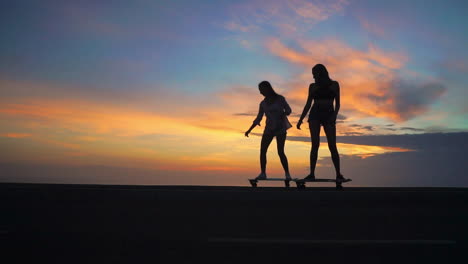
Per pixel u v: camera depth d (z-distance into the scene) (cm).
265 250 264
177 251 259
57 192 476
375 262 242
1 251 255
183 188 599
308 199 474
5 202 450
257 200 471
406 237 304
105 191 475
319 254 257
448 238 302
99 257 244
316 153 682
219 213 397
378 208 435
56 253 251
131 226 332
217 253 255
